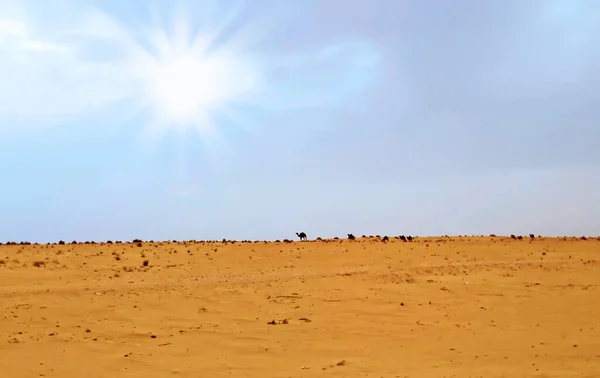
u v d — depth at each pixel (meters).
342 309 18.27
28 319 15.68
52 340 13.59
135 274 24.97
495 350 12.60
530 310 18.22
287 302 19.38
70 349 12.83
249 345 13.48
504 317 17.06
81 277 23.38
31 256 28.19
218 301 19.34
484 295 21.19
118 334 14.48
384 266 29.44
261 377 10.63
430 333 14.80
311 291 21.55
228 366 11.52
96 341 13.69
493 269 28.30
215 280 23.97
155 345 13.44
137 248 34.19
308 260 31.34
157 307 18.05
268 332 14.95
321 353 12.65
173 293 20.39
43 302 17.92
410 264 30.09
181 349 13.05
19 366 11.26
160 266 27.69
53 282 21.88
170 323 15.97
